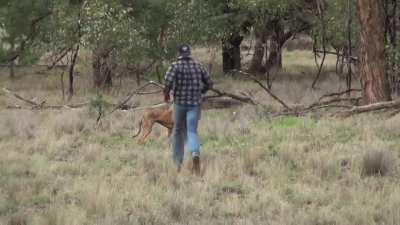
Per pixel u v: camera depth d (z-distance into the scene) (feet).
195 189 49.55
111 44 128.57
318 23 144.97
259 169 57.16
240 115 93.91
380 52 95.25
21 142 74.95
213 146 71.05
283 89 142.51
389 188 48.42
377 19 94.89
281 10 144.77
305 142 70.13
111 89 141.49
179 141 59.57
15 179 54.34
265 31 168.35
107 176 56.85
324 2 154.10
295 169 57.98
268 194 47.83
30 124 87.15
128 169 58.59
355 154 62.03
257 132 78.59
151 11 143.43
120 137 79.82
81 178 55.21
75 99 126.21
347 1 121.39
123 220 41.14
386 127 77.36
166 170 57.77
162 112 72.90
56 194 50.08
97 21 123.13
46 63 196.85
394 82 114.01
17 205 46.39
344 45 142.31
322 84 155.22
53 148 70.18
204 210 44.34
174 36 142.31
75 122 86.07
